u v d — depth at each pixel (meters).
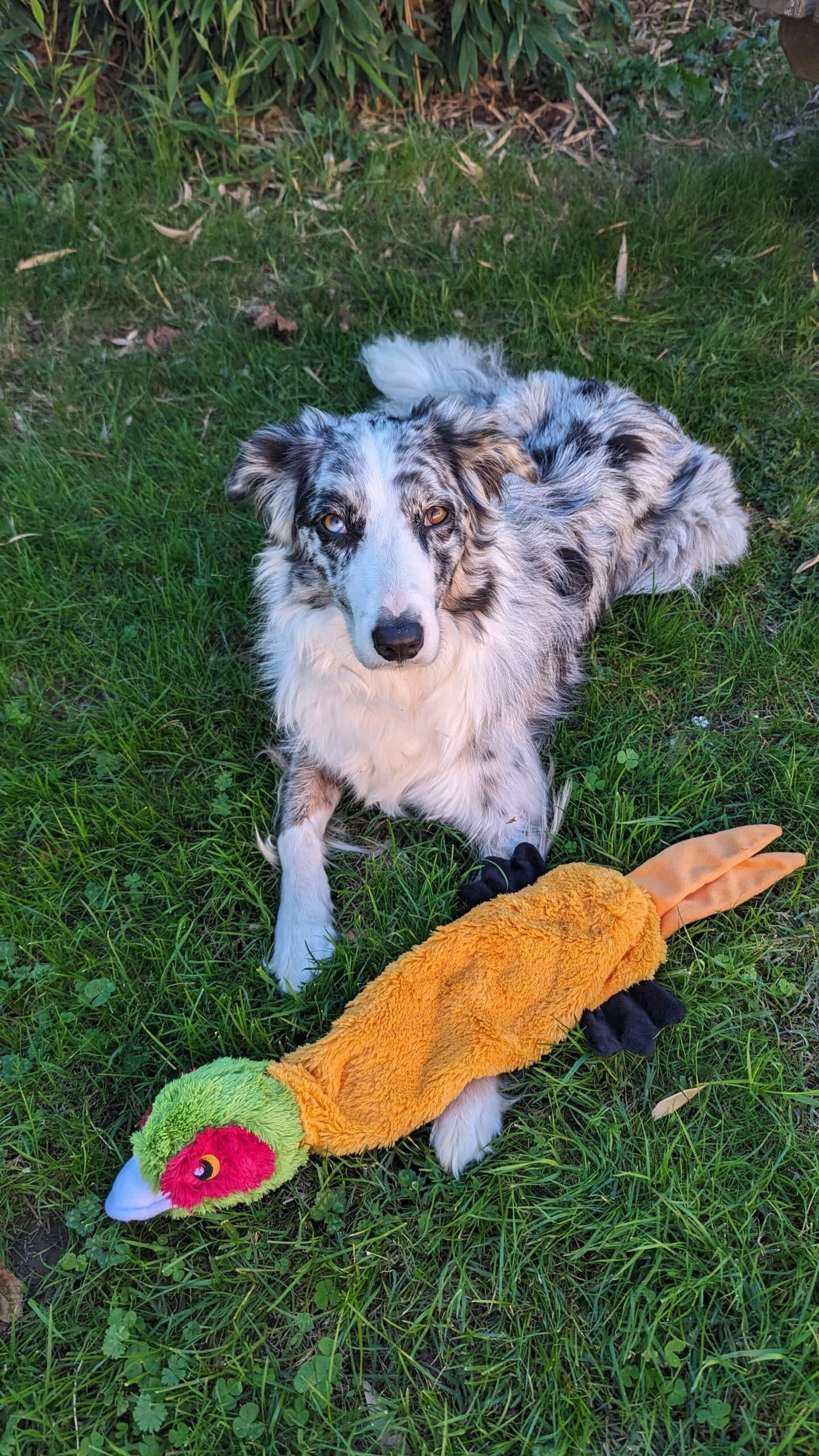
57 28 1.50
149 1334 0.62
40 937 0.81
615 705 0.96
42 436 1.22
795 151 1.51
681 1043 0.72
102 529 1.11
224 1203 0.63
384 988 0.70
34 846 0.87
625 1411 0.58
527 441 1.11
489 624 0.86
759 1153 0.68
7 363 1.30
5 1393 0.60
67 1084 0.73
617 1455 0.57
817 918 0.79
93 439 1.21
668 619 1.02
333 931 0.79
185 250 1.40
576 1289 0.63
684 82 1.57
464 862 0.86
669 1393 0.58
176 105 1.47
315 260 1.40
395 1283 0.64
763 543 1.08
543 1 1.46
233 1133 0.62
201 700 0.97
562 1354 0.60
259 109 1.47
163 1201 0.63
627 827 0.85
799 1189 0.65
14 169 1.45
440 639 0.77
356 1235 0.65
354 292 1.36
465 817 0.88
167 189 1.45
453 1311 0.62
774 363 1.24
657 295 1.34
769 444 1.17
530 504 1.02
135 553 1.09
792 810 0.86
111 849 0.85
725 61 1.61
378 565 0.74
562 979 0.71
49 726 0.96
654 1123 0.69
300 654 0.85
